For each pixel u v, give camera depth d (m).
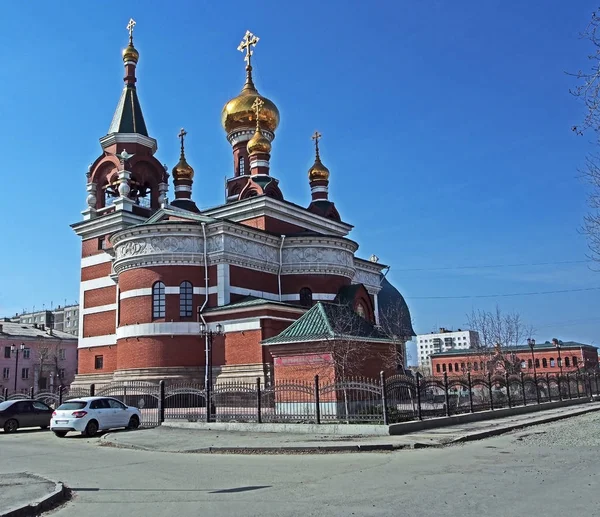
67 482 13.58
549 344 88.25
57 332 94.50
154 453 18.95
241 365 36.72
